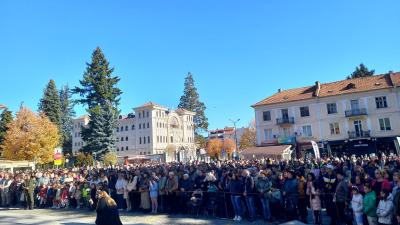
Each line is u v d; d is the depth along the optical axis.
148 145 90.81
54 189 19.58
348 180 11.50
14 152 49.44
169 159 80.81
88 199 17.75
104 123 47.53
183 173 15.78
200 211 14.51
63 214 16.23
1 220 14.69
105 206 9.10
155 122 91.88
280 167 17.25
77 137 101.75
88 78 51.84
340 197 10.73
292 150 45.12
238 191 13.01
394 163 15.91
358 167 13.21
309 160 21.22
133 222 13.02
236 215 13.02
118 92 54.09
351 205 10.36
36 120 52.22
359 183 10.78
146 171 17.73
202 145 98.00
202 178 14.95
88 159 45.06
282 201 12.44
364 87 47.81
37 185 20.34
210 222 12.59
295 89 55.38
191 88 103.38
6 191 20.53
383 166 15.05
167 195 15.18
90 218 14.71
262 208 13.13
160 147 92.00
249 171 14.27
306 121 50.53
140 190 15.80
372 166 14.30
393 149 45.31
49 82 65.75
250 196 12.81
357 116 47.22
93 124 47.00
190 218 13.58
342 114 48.44
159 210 15.59
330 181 11.52
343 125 48.31
